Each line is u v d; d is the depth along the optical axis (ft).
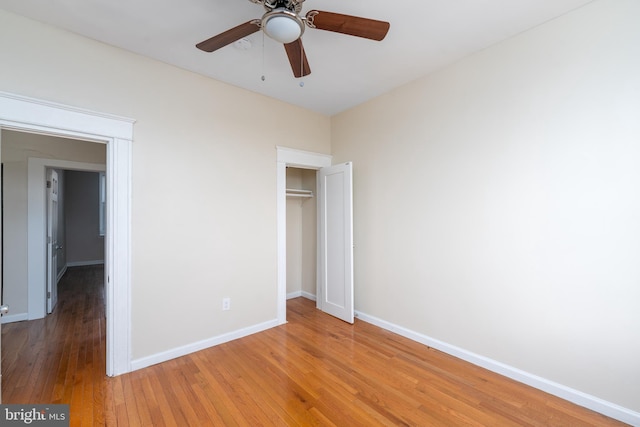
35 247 11.48
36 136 11.44
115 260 7.48
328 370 7.76
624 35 5.81
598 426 5.71
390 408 6.28
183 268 8.63
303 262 14.83
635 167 5.70
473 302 8.09
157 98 8.26
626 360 5.79
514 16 6.57
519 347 7.23
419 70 8.93
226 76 9.20
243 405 6.37
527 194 7.08
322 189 12.41
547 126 6.77
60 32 6.90
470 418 5.96
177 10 6.35
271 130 10.78
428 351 8.82
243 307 9.91
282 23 5.06
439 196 8.86
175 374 7.55
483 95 7.86
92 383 7.13
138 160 7.90
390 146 10.31
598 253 6.11
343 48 7.74
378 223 10.75
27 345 9.16
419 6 6.23
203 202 9.05
